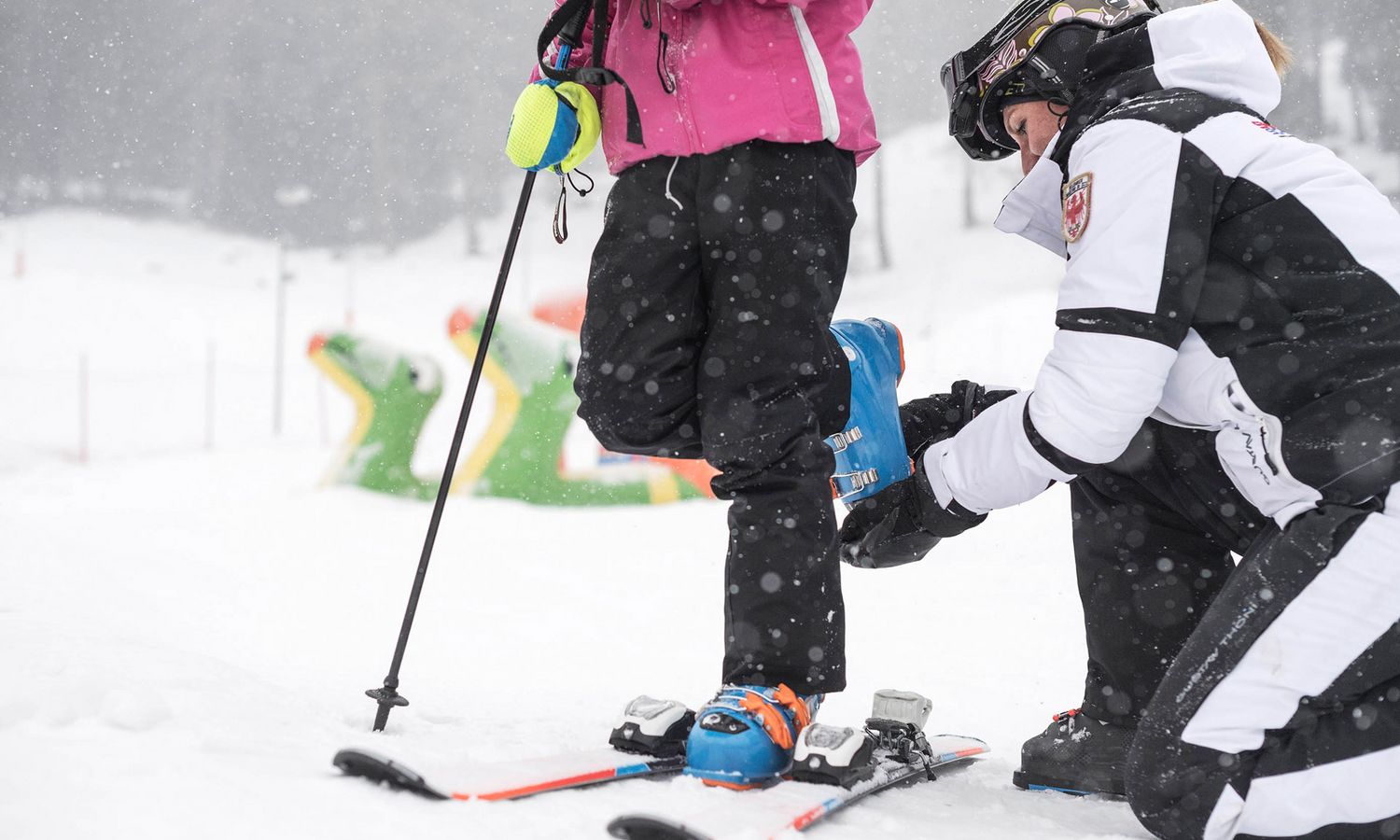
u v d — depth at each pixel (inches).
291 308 1859.0
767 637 99.5
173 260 2317.9
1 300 1648.6
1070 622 233.5
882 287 1851.6
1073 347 95.1
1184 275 92.1
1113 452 96.6
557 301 447.5
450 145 2652.6
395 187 2637.8
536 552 333.1
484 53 2645.2
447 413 767.7
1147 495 110.6
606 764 92.0
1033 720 167.8
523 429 438.0
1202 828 87.3
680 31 103.1
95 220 2554.1
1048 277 1743.4
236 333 1599.4
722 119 100.7
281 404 1011.3
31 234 2380.7
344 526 368.8
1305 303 89.9
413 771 79.0
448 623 236.7
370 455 443.5
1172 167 92.9
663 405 106.2
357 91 2721.5
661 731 99.0
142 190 2746.1
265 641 204.2
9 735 79.8
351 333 442.3
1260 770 85.4
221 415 951.6
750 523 101.2
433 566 308.3
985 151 123.6
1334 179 92.8
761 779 93.6
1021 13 109.7
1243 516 100.7
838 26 107.0
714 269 103.7
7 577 220.7
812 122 102.0
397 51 2642.7
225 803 71.4
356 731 103.0
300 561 306.3
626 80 106.7
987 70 114.0
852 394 113.1
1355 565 84.6
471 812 77.4
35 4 2721.5
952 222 2119.8
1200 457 100.8
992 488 104.7
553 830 76.0
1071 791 112.1
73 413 943.7
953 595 255.9
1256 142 93.8
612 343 105.4
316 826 70.3
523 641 221.6
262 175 2689.5
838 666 102.3
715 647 224.1
